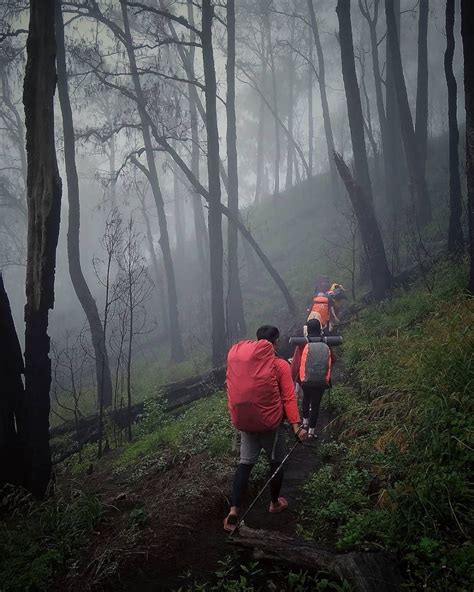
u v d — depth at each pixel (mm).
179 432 7168
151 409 8969
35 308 6062
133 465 6680
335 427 6387
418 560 3311
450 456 4207
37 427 6004
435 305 8500
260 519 4500
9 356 5934
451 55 10617
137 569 3859
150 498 5086
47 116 6047
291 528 4293
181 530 4273
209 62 13672
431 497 3746
